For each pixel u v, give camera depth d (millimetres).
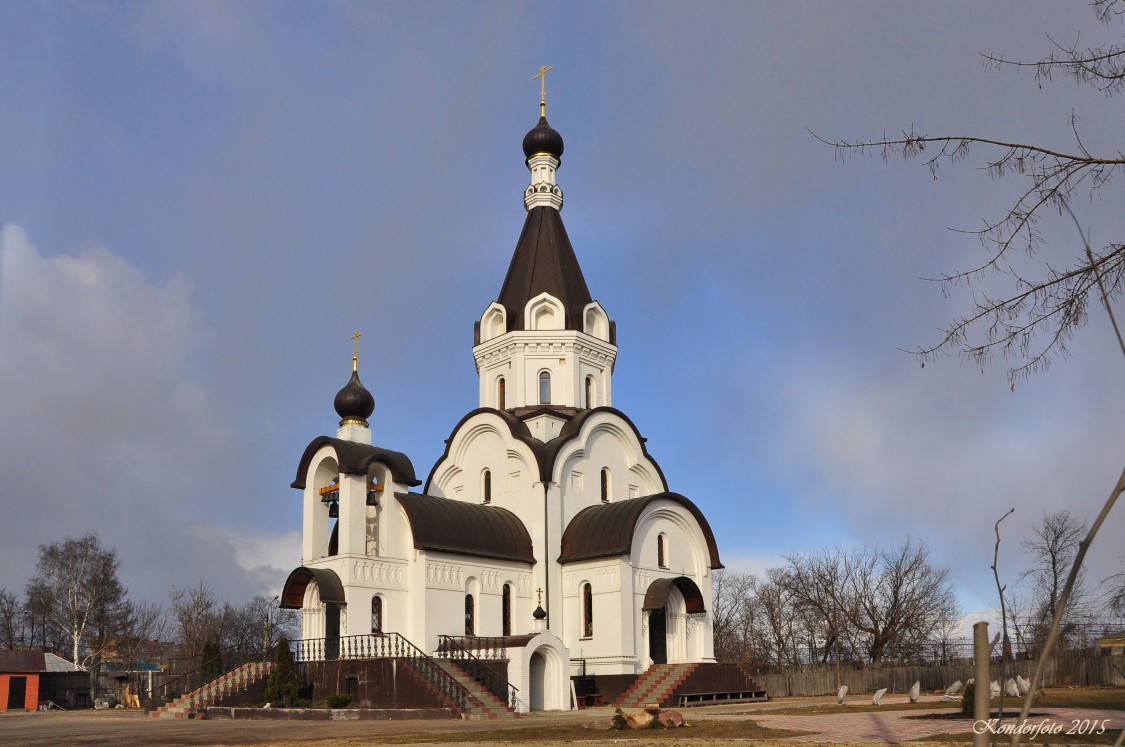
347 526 45000
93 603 82625
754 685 49469
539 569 50000
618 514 49812
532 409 54656
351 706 39656
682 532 53312
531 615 49844
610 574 48531
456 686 37906
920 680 60156
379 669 39406
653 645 50062
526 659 41531
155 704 45719
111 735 30172
